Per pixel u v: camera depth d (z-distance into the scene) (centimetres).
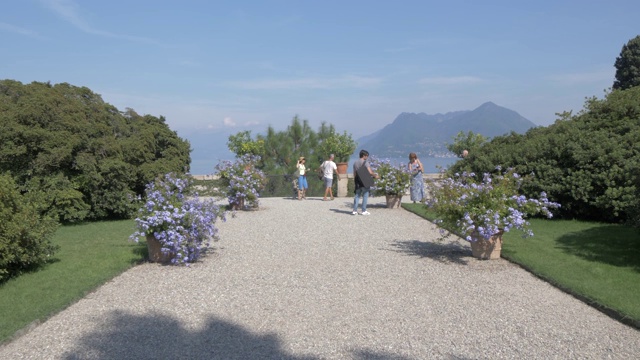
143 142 1448
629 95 1413
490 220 780
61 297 620
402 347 473
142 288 677
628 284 655
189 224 816
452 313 568
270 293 650
